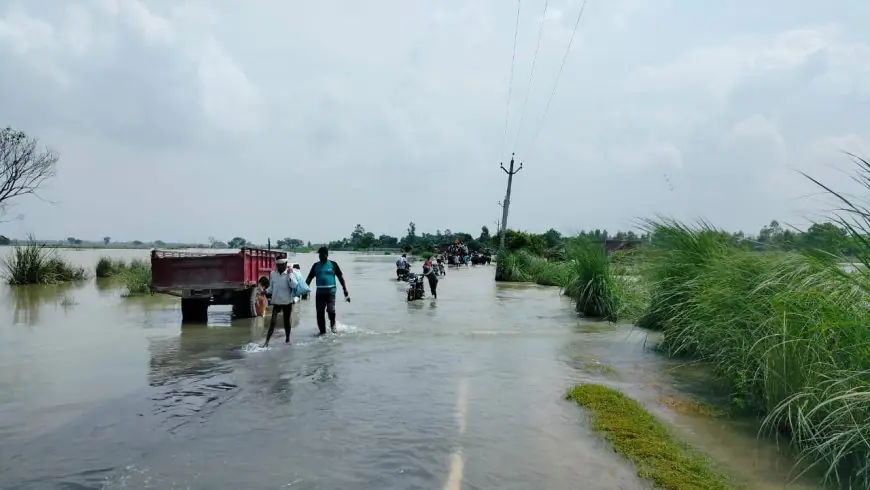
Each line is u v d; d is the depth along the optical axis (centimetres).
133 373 848
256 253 1539
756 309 726
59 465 496
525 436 561
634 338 1138
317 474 473
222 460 504
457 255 5644
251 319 1482
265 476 470
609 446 530
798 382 559
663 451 512
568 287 1808
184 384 779
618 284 1484
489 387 752
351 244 15600
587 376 814
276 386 764
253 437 564
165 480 464
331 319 1257
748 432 573
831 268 582
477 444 540
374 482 457
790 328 597
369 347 1049
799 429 514
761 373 656
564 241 2038
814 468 479
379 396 711
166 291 1410
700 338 898
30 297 2078
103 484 457
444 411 646
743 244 1012
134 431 584
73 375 836
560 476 466
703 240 1115
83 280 2925
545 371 847
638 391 733
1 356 980
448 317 1494
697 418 619
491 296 2136
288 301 1111
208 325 1371
